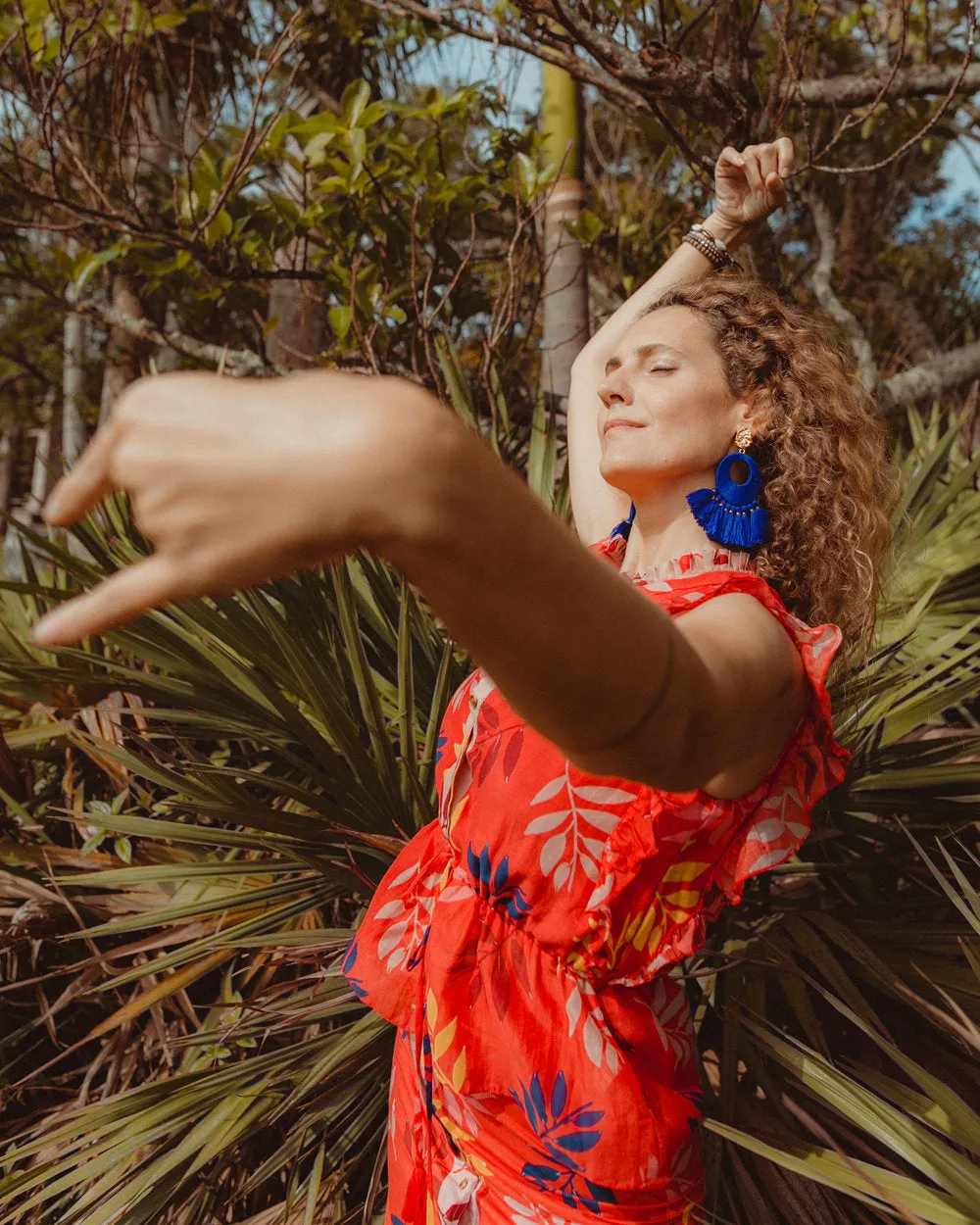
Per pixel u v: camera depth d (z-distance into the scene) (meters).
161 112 3.94
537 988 0.96
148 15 2.81
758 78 2.57
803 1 2.52
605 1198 0.93
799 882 1.77
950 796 1.70
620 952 0.95
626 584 0.54
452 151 2.90
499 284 3.19
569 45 2.28
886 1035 1.33
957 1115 1.14
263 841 1.58
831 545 1.05
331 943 1.54
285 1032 1.67
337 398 0.42
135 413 0.41
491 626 0.48
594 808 0.91
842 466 1.06
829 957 1.40
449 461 0.43
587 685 0.52
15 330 6.76
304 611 1.94
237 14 3.56
